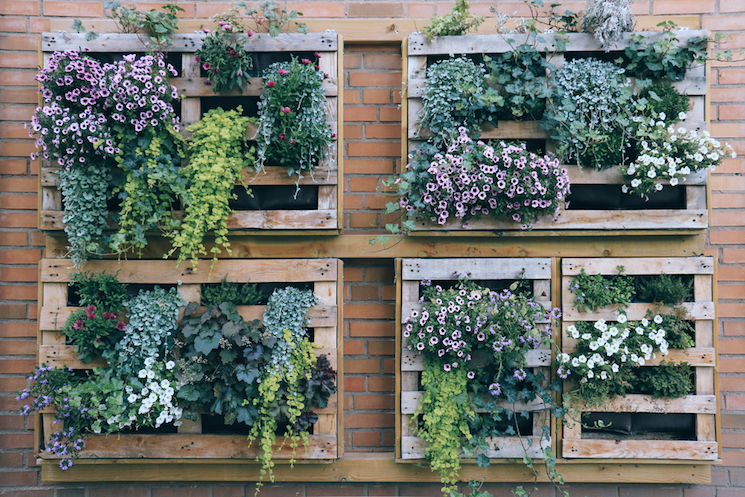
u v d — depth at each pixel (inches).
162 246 99.9
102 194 92.9
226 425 99.1
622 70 94.8
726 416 104.2
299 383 95.8
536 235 98.5
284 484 103.9
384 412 105.3
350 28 102.7
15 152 103.7
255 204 99.3
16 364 103.8
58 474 100.5
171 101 94.7
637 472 100.2
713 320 96.8
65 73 89.4
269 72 96.4
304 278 98.1
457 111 95.1
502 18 96.3
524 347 93.8
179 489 103.6
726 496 102.7
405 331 97.5
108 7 93.2
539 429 97.7
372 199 105.3
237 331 91.7
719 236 104.4
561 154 95.9
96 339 92.2
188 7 104.3
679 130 93.4
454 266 98.0
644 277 100.4
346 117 105.1
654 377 96.1
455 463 95.1
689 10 103.5
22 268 104.0
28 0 103.6
